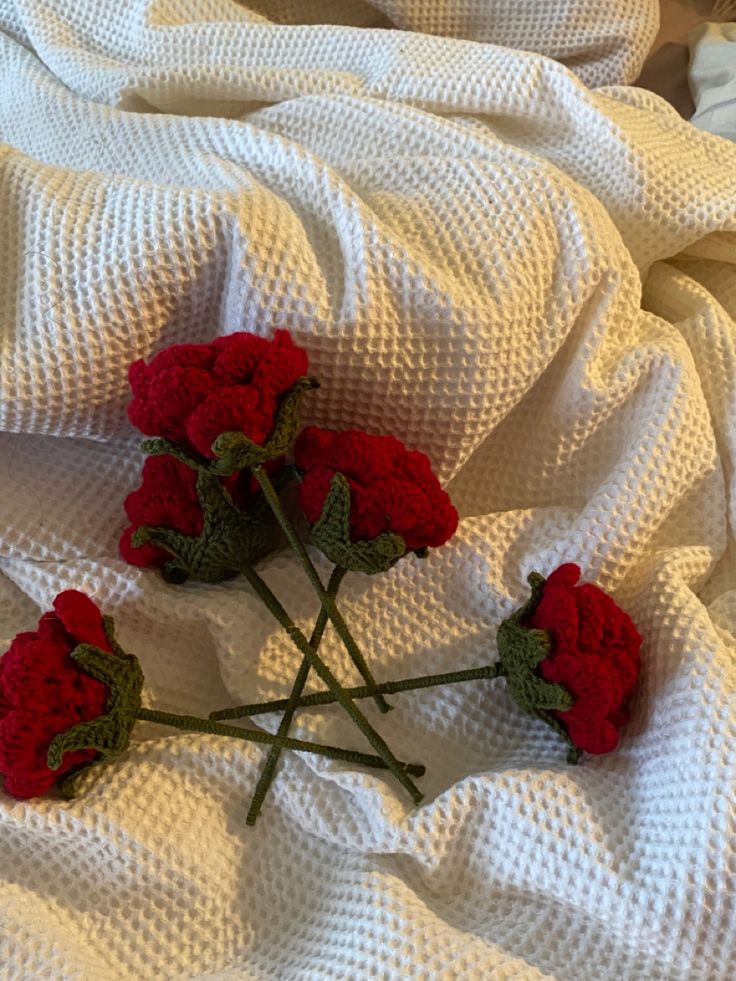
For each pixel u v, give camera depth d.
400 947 0.41
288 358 0.42
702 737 0.42
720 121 0.61
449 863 0.44
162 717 0.44
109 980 0.42
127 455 0.51
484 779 0.43
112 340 0.46
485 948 0.41
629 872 0.41
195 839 0.44
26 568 0.48
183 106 0.59
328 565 0.49
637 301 0.51
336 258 0.47
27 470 0.50
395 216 0.49
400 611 0.49
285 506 0.50
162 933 0.43
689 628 0.45
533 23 0.64
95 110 0.56
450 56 0.57
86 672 0.42
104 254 0.45
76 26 0.61
